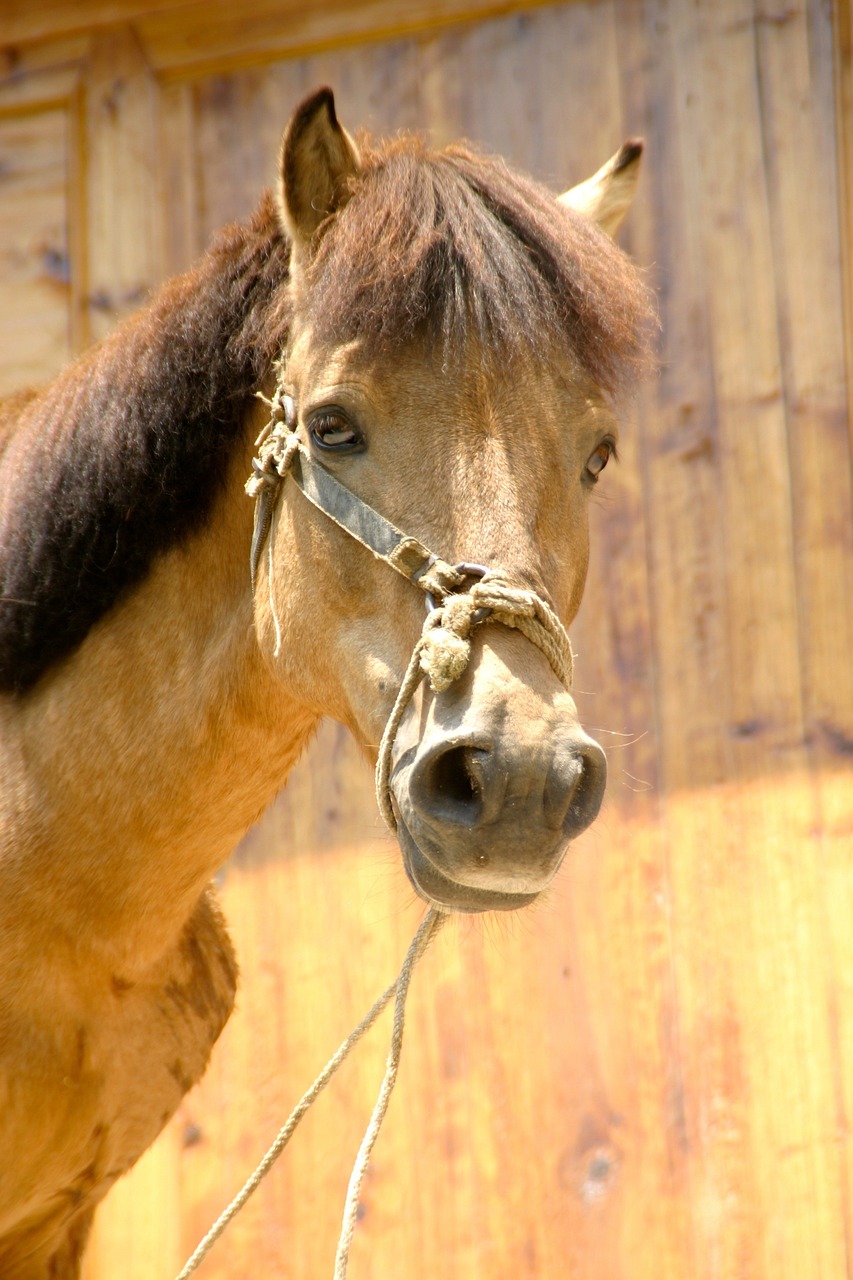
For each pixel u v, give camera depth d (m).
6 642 2.88
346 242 2.43
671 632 4.53
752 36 4.73
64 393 2.95
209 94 5.29
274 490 2.65
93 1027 2.90
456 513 2.29
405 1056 4.51
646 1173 4.26
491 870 2.14
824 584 4.40
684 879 4.38
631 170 3.08
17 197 5.44
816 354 4.53
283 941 4.70
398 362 2.37
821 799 4.30
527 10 5.00
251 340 2.73
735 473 4.55
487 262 2.38
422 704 2.26
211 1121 4.66
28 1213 2.93
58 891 2.83
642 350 2.69
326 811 4.72
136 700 2.84
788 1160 4.14
